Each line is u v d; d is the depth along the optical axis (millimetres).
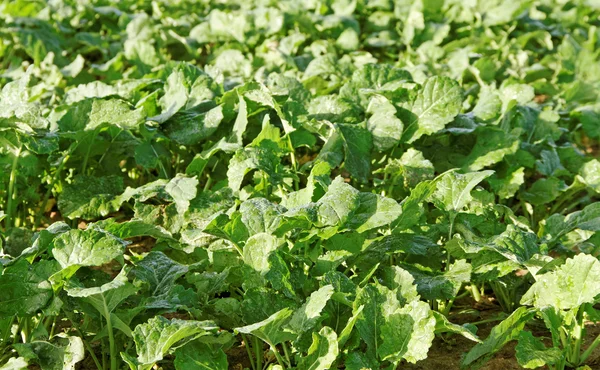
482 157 3109
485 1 5133
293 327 2342
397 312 2359
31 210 3133
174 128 3100
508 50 4613
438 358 2568
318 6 5102
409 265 2611
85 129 2998
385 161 3129
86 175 2990
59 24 4875
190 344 2346
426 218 2859
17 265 2398
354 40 4590
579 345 2479
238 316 2488
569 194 3182
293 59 4164
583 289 2416
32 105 2936
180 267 2541
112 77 4164
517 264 2559
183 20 5012
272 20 4652
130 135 3115
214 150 2900
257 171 2891
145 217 2783
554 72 4535
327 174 2703
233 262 2596
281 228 2496
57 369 2379
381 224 2488
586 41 4941
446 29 4766
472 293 2816
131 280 2535
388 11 5262
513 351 2576
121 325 2395
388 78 3244
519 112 3420
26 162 2988
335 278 2457
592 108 3666
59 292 2441
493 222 2738
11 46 4723
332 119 3139
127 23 4934
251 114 3129
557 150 3383
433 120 3084
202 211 2756
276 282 2418
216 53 4527
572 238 2758
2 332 2469
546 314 2404
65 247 2406
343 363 2484
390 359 2348
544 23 5391
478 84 4086
